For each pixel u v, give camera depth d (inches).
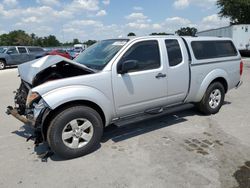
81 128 164.9
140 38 189.8
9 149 180.9
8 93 386.6
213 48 238.8
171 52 204.7
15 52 854.5
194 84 222.1
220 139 189.8
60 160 163.8
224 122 225.8
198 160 158.9
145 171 148.3
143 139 192.2
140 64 186.9
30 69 175.9
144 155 167.2
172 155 166.1
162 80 197.5
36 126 156.4
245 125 217.8
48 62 171.0
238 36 1016.9
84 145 167.0
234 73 258.4
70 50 1198.3
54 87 154.9
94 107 172.9
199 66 223.5
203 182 136.2
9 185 138.3
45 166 156.8
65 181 140.9
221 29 1140.5
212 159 159.8
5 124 232.5
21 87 190.7
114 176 144.1
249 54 1046.4
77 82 160.6
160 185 134.6
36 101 156.3
